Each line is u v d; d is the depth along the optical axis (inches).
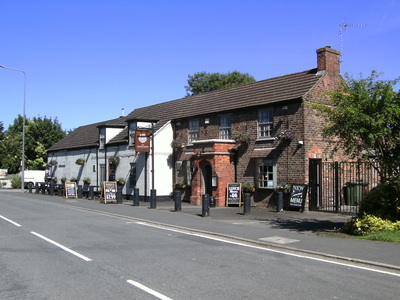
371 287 261.3
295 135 733.3
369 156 467.2
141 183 1036.5
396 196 472.7
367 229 460.1
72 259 341.4
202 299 234.1
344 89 481.4
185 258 347.3
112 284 265.0
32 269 306.5
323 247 393.1
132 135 1088.2
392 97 452.8
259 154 793.6
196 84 2153.1
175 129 1034.1
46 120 2321.6
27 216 674.8
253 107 812.6
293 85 793.6
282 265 323.9
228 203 823.1
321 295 243.1
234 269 307.7
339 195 730.8
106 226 556.1
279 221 600.1
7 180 1993.1
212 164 844.6
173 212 735.1
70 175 1425.9
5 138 2336.4
